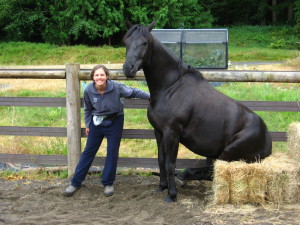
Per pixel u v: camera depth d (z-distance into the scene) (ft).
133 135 16.28
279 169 12.30
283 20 128.36
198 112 12.86
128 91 13.91
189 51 38.14
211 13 129.29
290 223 11.29
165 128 12.92
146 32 12.27
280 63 65.57
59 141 19.31
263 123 13.38
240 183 12.34
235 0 125.59
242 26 124.16
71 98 15.88
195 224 11.43
